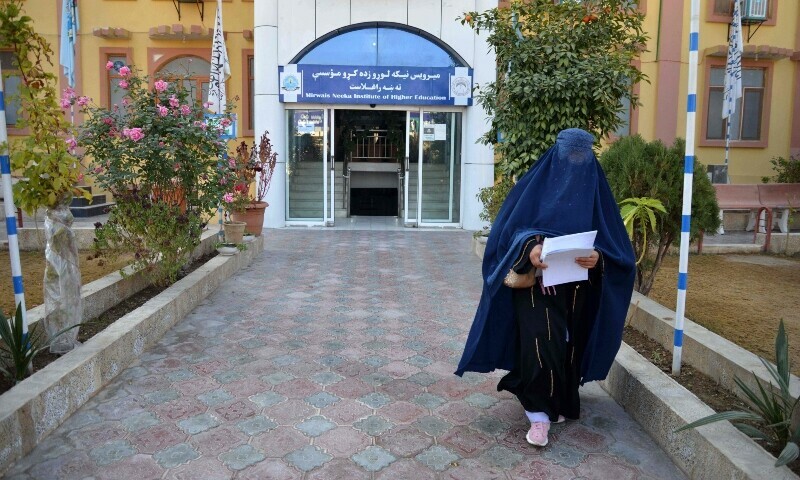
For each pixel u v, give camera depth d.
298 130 13.22
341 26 12.72
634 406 3.95
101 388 4.26
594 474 3.30
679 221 5.65
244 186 9.29
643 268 5.98
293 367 4.76
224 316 6.14
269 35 12.59
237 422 3.81
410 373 4.68
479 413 4.00
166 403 4.06
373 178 16.02
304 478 3.20
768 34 14.50
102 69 14.03
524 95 7.24
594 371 3.69
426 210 13.61
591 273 3.60
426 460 3.40
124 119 6.56
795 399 3.30
